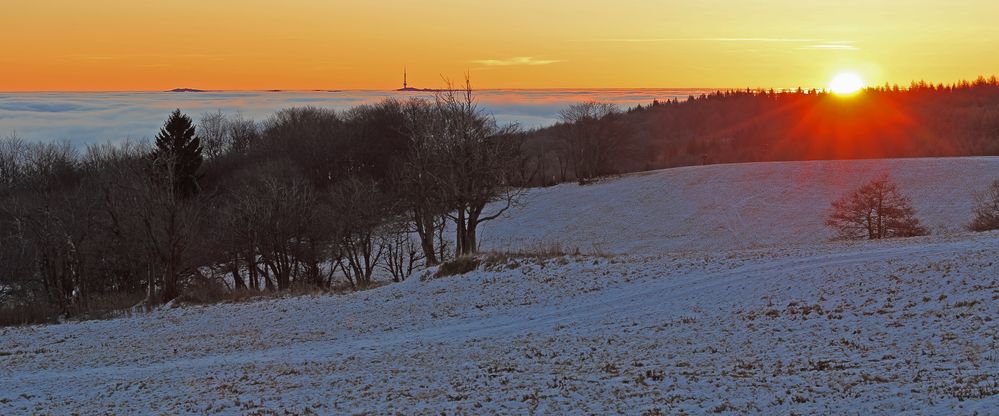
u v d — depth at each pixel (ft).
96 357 91.40
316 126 312.09
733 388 46.62
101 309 138.10
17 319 131.44
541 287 103.30
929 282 75.36
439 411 46.52
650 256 114.32
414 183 168.66
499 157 163.43
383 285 130.93
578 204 312.29
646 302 87.71
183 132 233.14
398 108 310.45
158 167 182.39
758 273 92.48
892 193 231.71
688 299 85.61
